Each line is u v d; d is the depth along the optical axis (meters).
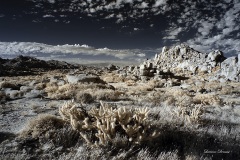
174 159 4.69
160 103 13.52
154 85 33.75
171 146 5.59
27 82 28.94
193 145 5.59
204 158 5.09
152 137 5.28
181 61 97.12
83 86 19.12
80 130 5.54
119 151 4.84
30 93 14.09
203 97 15.81
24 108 9.77
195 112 8.30
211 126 7.84
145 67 53.44
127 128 5.20
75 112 6.00
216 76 50.16
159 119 7.52
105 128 5.14
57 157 4.49
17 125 6.79
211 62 72.75
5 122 7.14
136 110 6.11
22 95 14.38
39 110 9.16
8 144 4.96
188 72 75.50
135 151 4.95
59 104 10.80
